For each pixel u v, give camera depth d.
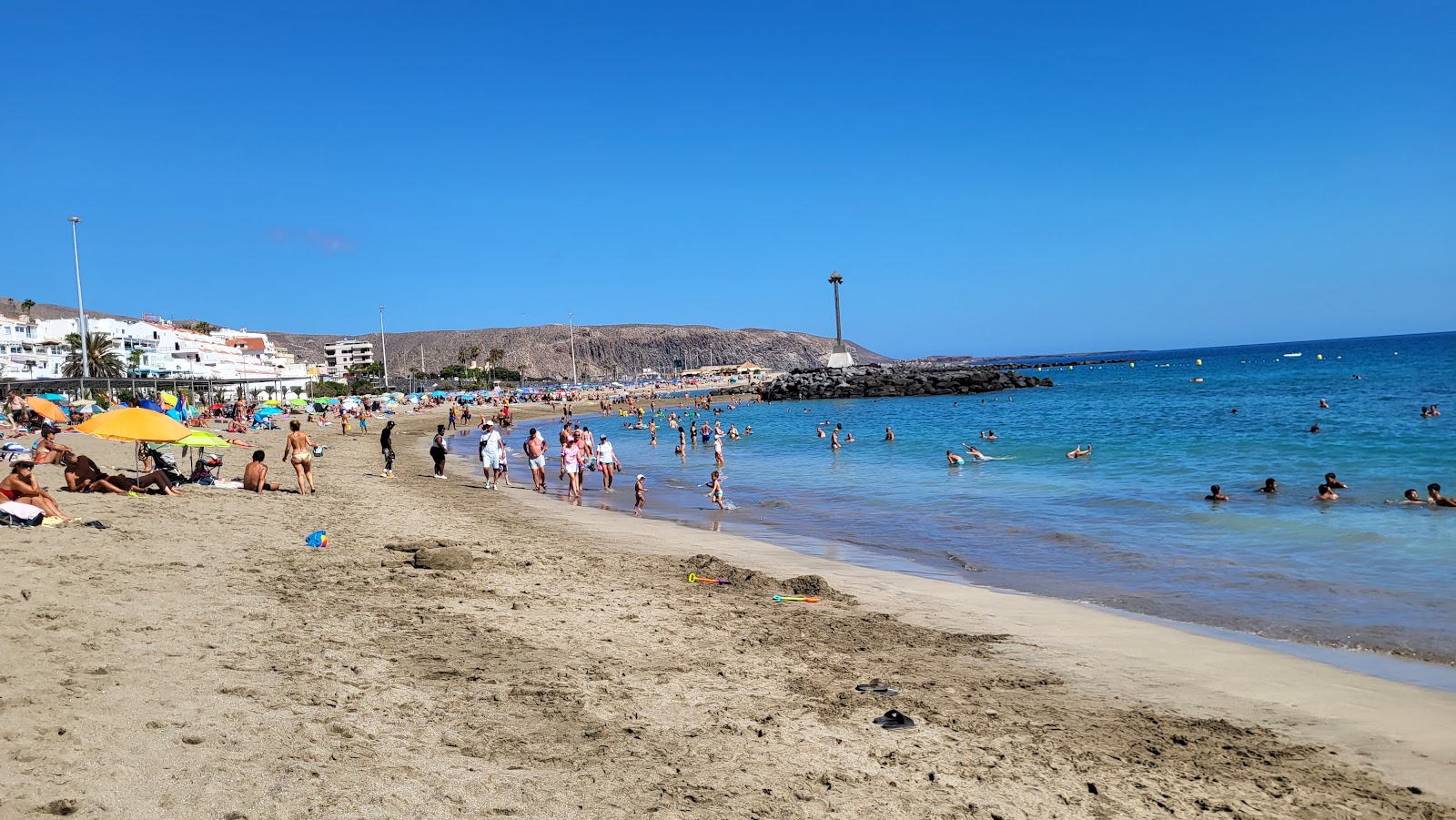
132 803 4.52
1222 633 9.95
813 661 8.48
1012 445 35.22
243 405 56.00
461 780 5.25
